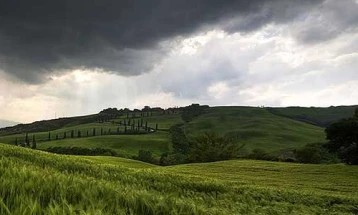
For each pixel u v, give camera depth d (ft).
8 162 24.17
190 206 19.53
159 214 17.08
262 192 84.38
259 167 207.92
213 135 378.32
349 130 229.04
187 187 67.92
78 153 588.91
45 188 16.07
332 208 76.74
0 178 16.12
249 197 63.00
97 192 17.46
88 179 24.21
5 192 14.26
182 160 403.95
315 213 63.31
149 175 72.59
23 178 17.31
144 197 18.19
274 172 185.57
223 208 35.37
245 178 155.94
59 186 16.76
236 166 212.43
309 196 88.07
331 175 176.14
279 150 627.87
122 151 616.80
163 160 437.99
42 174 19.81
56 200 14.38
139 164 221.87
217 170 192.03
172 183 67.26
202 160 362.74
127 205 16.76
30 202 12.56
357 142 228.22
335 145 240.94
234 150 367.45
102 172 53.83
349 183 150.61
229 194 63.77
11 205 12.69
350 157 229.86
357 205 84.69
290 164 226.17
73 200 15.20
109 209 14.85
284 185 134.82
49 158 64.39
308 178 164.04
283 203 65.51
